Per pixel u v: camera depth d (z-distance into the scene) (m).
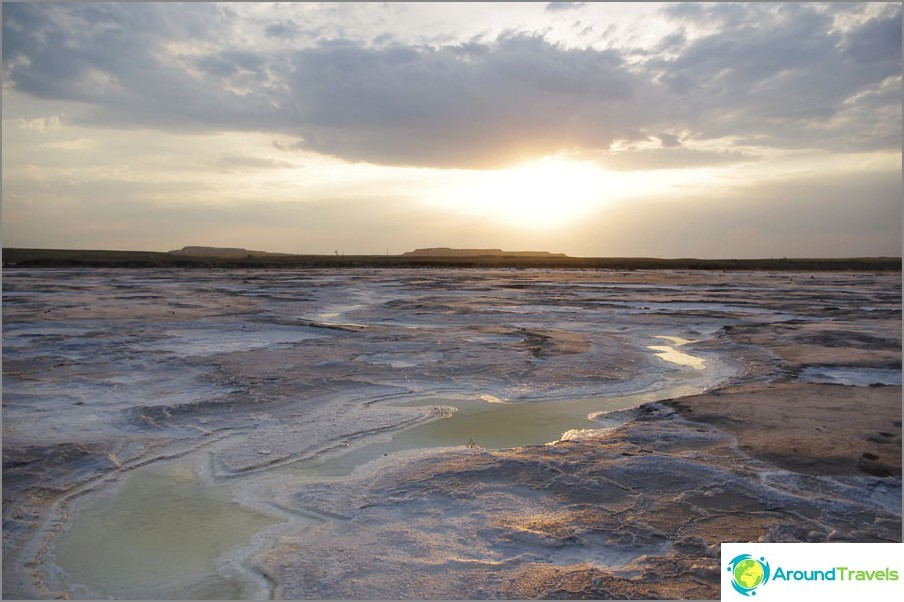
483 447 8.36
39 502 6.41
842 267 110.25
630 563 5.00
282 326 20.27
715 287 46.00
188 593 4.80
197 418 9.31
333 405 10.22
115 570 5.17
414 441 8.58
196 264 103.00
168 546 5.57
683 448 7.73
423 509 6.12
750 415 9.11
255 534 5.77
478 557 5.17
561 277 67.69
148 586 4.93
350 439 8.55
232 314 23.98
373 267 112.81
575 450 7.70
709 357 15.35
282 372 12.46
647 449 7.72
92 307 25.91
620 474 6.82
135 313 23.69
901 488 6.39
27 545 5.57
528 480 6.74
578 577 4.79
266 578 4.98
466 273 82.31
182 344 16.27
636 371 13.26
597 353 15.19
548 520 5.79
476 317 23.91
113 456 7.68
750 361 14.30
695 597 4.52
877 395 10.34
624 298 33.81
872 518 5.73
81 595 4.80
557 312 25.73
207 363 13.38
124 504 6.43
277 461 7.66
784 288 44.78
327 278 60.69
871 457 7.25
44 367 12.86
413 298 33.94
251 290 39.66
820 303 30.64
